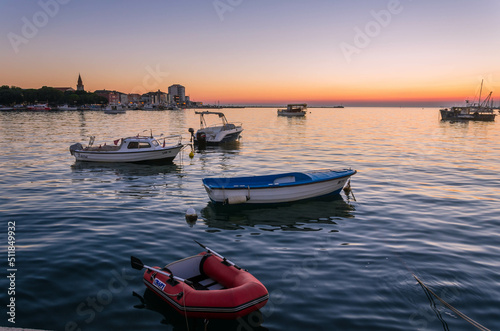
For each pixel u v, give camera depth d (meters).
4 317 6.75
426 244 10.55
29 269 8.71
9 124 67.44
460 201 15.30
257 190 14.59
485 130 58.88
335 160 26.78
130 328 6.56
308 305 7.29
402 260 9.44
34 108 150.88
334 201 15.52
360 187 18.03
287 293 7.76
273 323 6.72
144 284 8.12
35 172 21.44
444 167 23.83
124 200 15.19
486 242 10.69
